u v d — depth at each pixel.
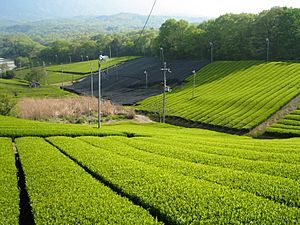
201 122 68.06
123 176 21.06
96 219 15.02
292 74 86.62
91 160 25.58
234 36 128.75
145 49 176.75
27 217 18.02
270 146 35.59
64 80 152.25
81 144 33.34
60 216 15.62
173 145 35.38
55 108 76.50
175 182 19.64
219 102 77.62
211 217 14.84
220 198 16.97
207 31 144.62
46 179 20.80
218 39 136.88
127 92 107.00
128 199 17.62
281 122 59.94
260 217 14.75
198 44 141.88
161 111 79.38
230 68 106.94
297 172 22.44
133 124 68.75
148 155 28.11
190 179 20.34
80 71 168.00
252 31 125.69
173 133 51.59
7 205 17.17
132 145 34.00
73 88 126.50
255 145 36.66
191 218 14.82
